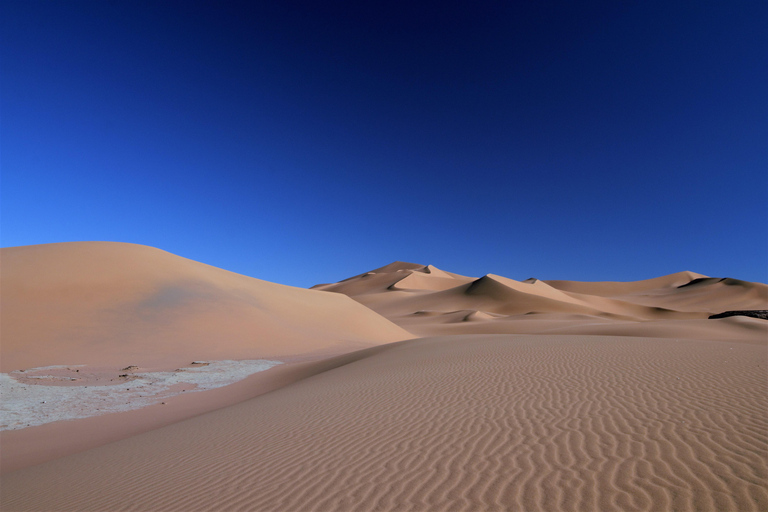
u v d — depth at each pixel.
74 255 35.47
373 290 161.62
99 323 27.83
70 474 6.36
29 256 34.00
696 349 12.34
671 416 5.90
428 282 162.88
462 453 5.14
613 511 3.58
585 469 4.41
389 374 11.88
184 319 31.28
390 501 4.07
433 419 6.76
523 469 4.54
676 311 109.38
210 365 22.39
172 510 4.39
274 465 5.40
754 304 118.69
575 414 6.34
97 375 19.09
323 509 4.03
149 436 8.45
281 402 9.95
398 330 52.94
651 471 4.24
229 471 5.40
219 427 8.16
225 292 38.88
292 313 42.31
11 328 25.06
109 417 12.12
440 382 9.77
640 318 101.25
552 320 68.81
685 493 3.78
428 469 4.76
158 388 16.67
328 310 48.12
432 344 18.83
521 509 3.71
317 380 13.67
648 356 11.20
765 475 3.97
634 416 6.02
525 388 8.39
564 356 11.99
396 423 6.75
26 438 10.13
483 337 20.80
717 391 7.17
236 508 4.25
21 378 17.69
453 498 4.02
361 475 4.76
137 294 32.81
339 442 6.07
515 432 5.74
